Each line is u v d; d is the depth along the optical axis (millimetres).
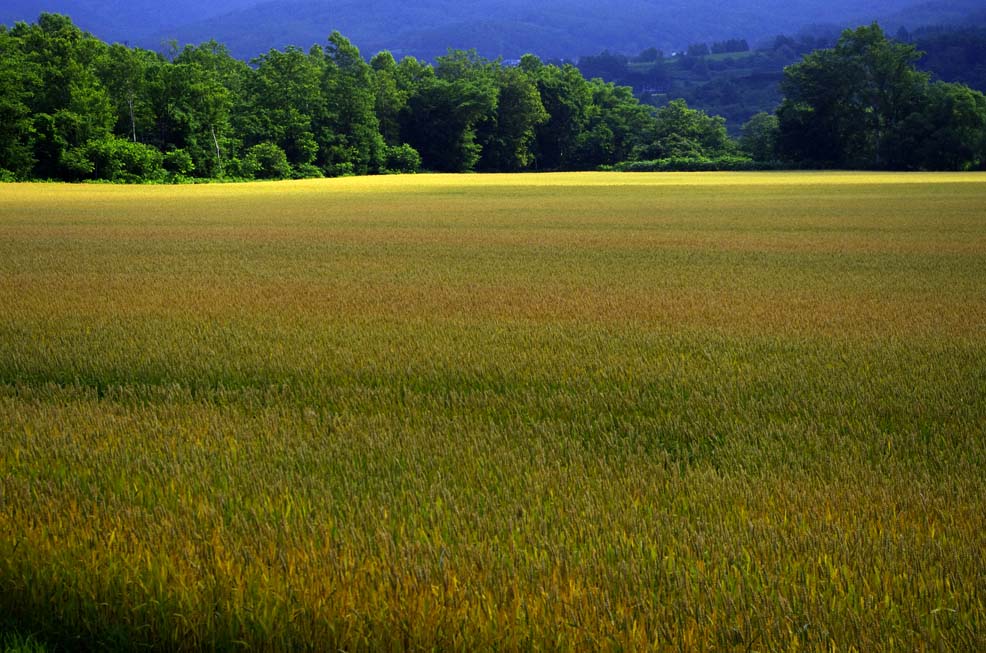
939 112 118375
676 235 36406
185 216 49656
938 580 4660
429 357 11844
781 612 4336
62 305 17531
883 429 8195
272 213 52281
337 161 131125
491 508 5852
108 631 4715
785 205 57094
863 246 30859
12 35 116375
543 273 23328
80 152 93812
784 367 11094
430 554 5016
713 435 7906
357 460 7172
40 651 4578
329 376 10836
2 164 92188
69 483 6496
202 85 108500
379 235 36906
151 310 16828
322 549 5137
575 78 165000
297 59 125812
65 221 45750
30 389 10188
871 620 4273
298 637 4453
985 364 11195
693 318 15656
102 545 5355
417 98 146625
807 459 7082
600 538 5285
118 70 107000
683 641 4160
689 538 5234
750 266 24891
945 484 6301
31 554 5305
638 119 161875
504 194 74625
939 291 19312
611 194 73375
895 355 11922
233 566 5008
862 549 5047
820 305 17250
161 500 6105
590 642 4172
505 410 8953
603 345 12867
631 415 8727
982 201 58438
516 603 4465
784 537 5188
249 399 9586
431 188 85750
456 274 23125
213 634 4559
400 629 4344
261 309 16922
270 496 6188
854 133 125625
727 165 135125
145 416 8734
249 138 119875
